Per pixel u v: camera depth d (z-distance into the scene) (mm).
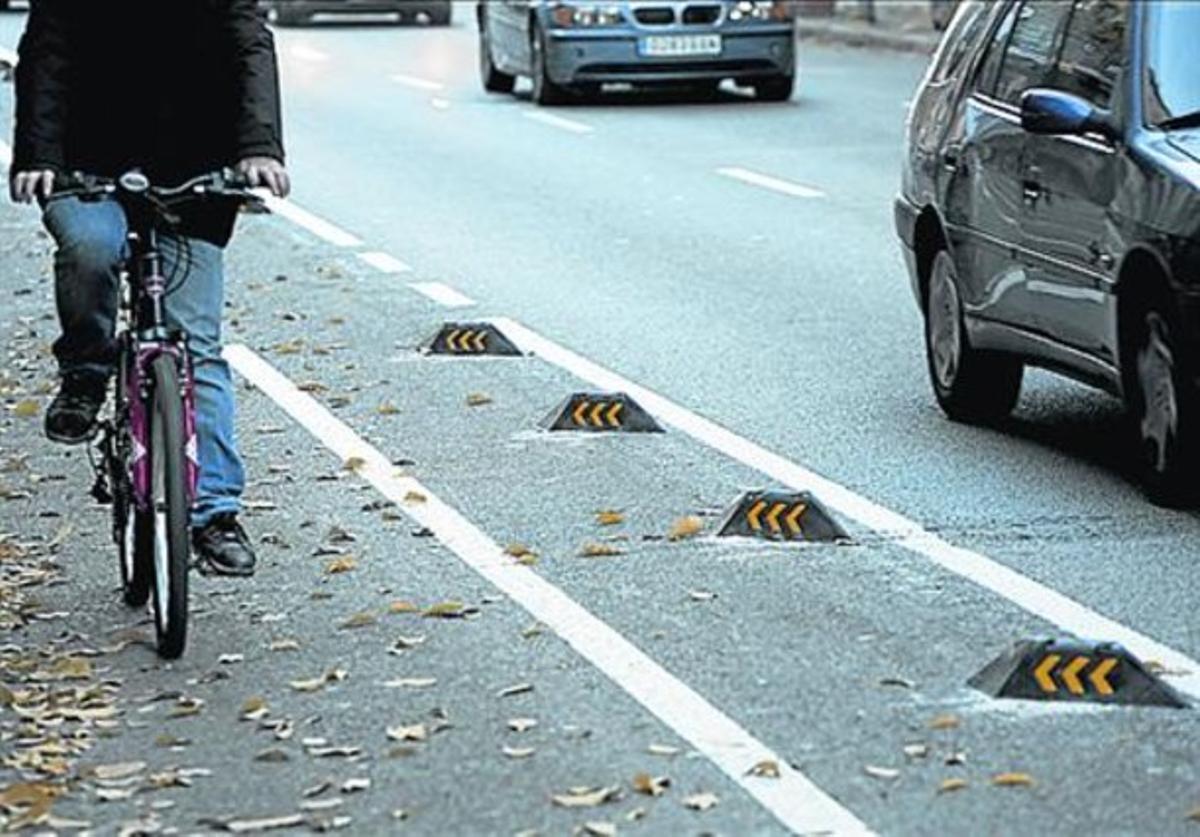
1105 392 17625
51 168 13070
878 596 14125
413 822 10586
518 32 46000
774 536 15500
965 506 16328
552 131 40938
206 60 13156
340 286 26109
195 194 13023
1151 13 17047
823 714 11953
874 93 47156
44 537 15906
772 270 26906
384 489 17016
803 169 35688
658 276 26547
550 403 19953
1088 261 16609
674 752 11414
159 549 13156
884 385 20672
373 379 21062
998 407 18984
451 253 28312
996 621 13594
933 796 10789
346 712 12141
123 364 13750
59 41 13070
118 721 12086
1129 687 12164
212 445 13539
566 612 13836
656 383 20812
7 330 23688
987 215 18141
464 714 12055
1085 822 10461
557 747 11523
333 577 14711
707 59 44719
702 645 13156
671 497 16688
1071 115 16703
